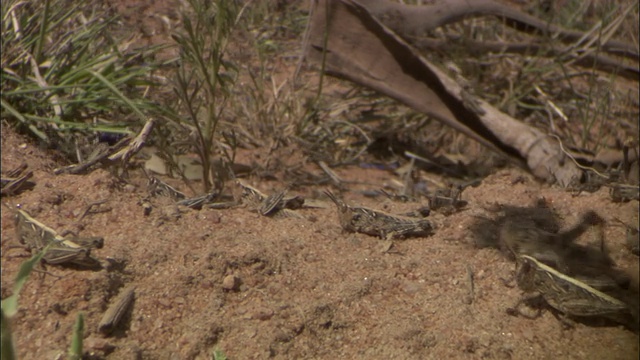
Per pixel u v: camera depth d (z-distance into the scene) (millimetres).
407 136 911
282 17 1016
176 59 808
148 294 649
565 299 660
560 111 927
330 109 905
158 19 921
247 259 668
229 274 663
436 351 645
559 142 803
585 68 949
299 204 726
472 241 701
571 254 696
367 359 641
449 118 830
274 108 878
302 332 647
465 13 889
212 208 714
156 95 829
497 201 741
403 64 826
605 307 659
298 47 987
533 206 737
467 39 940
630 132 914
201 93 831
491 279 678
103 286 644
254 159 847
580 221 721
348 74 828
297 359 639
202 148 761
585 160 803
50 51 793
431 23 871
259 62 947
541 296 667
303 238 694
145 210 691
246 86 880
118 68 808
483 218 718
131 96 789
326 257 683
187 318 645
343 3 813
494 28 990
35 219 666
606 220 726
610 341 655
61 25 812
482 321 657
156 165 785
